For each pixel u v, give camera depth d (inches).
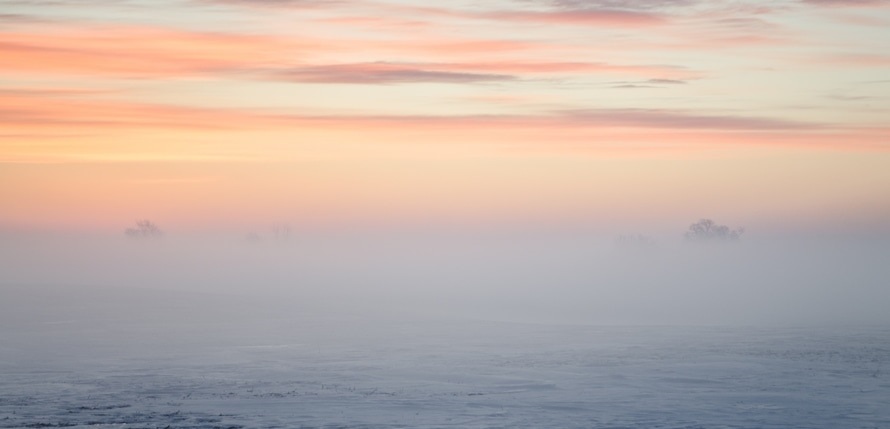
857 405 1466.5
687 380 1813.5
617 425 1274.6
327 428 1247.5
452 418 1338.6
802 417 1344.7
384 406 1466.5
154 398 1587.1
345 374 2006.6
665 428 1250.0
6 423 1284.4
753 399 1537.9
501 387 1737.2
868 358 2219.5
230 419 1327.5
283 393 1659.7
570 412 1400.1
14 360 2438.5
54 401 1551.4
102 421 1306.6
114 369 2172.7
